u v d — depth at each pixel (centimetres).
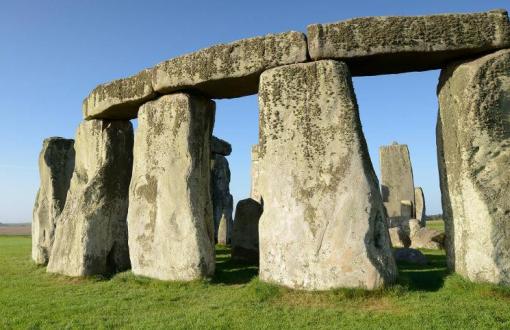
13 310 519
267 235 578
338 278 528
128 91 715
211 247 648
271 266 570
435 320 429
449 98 583
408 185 1566
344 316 455
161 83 661
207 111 684
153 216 670
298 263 548
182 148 651
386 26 556
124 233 768
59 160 939
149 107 695
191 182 643
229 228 1364
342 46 562
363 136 562
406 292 514
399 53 554
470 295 499
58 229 778
